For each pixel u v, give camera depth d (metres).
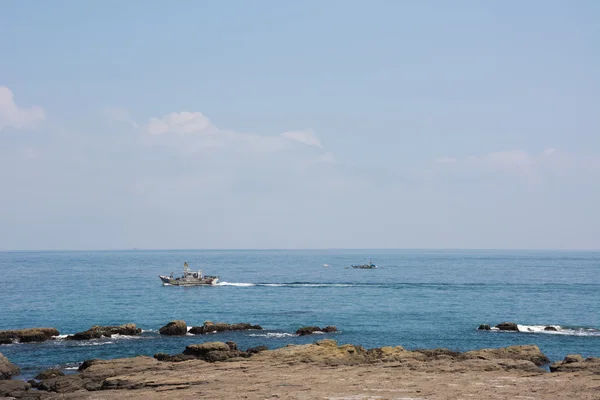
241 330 71.69
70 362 52.22
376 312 94.50
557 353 59.16
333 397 32.41
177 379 38.34
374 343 64.69
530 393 33.25
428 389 34.44
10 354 55.78
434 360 46.19
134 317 88.44
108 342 62.44
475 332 72.88
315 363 44.56
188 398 33.25
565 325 81.38
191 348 50.94
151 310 97.19
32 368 49.47
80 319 86.12
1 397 36.62
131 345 60.84
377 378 38.28
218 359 47.78
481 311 96.25
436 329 75.50
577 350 60.81
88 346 60.06
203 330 68.81
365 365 44.19
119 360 44.88
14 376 46.03
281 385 36.19
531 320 86.25
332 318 86.88
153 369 42.44
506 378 37.91
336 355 46.69
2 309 97.44
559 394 32.97
